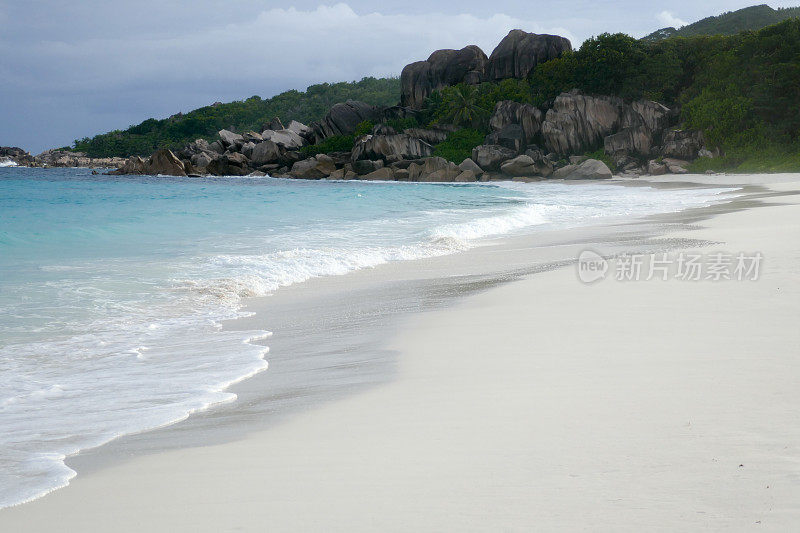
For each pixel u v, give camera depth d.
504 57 96.88
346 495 3.45
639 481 3.33
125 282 11.55
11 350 7.57
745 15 180.62
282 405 5.28
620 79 79.19
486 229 20.14
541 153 72.88
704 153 67.00
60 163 148.00
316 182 67.50
